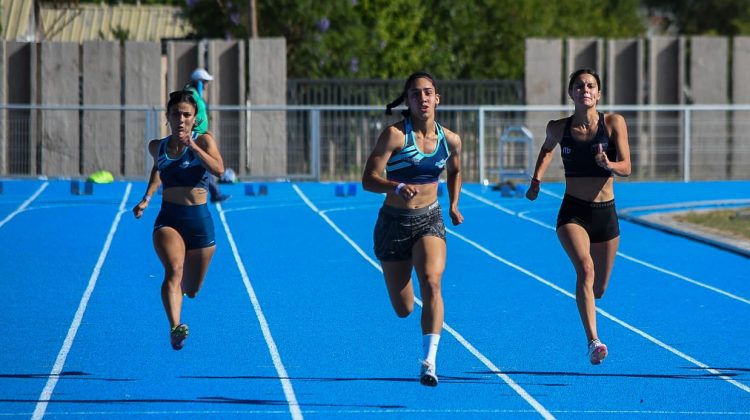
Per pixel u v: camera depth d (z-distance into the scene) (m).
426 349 18.09
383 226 19.27
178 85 68.25
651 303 28.73
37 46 66.88
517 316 26.73
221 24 81.62
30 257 35.56
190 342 23.39
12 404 18.19
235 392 19.19
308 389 19.47
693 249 38.72
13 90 66.88
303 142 65.81
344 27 78.31
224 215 47.00
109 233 41.12
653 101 71.00
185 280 21.86
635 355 22.59
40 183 59.47
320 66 77.88
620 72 71.06
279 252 37.28
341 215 47.66
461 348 23.09
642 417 17.89
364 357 22.11
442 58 85.62
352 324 25.52
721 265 35.22
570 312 27.31
